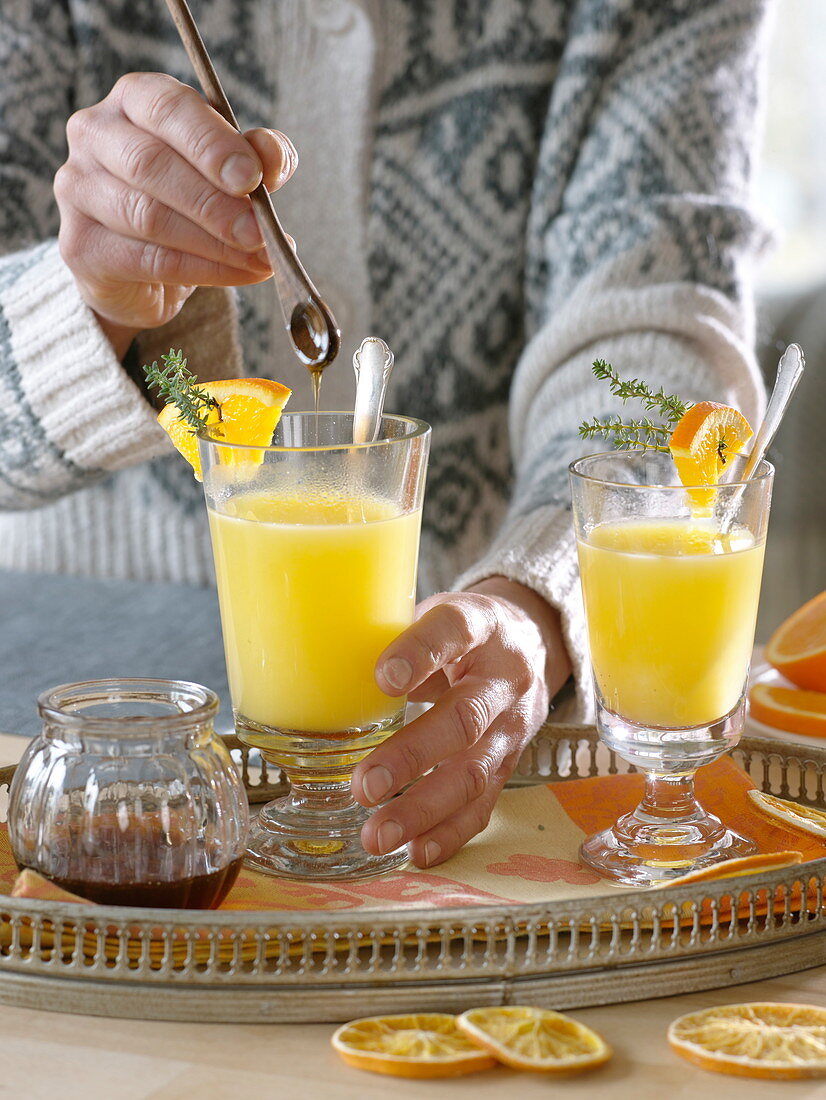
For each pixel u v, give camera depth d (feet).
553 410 4.70
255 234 3.66
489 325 5.45
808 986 3.09
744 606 3.31
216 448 3.35
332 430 3.45
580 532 3.37
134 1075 2.91
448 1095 2.89
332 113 5.31
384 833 3.27
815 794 3.56
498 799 3.53
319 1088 2.89
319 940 3.08
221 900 3.17
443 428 5.53
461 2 5.21
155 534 5.68
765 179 8.80
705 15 4.97
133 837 3.10
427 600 3.61
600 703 3.39
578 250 4.98
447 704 3.37
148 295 4.11
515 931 3.09
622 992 3.05
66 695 3.20
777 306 8.19
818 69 8.59
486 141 5.28
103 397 4.28
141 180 3.69
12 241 5.24
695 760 3.35
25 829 3.14
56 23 5.38
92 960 3.08
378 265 5.43
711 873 3.14
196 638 4.58
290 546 3.31
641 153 4.91
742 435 3.32
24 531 5.80
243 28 5.29
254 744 3.43
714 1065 2.92
